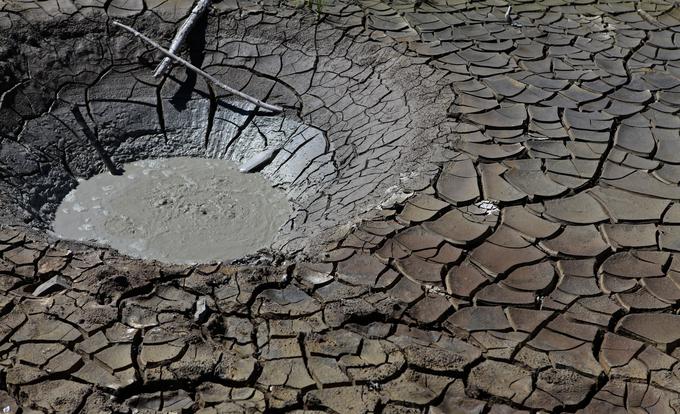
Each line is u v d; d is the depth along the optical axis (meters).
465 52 7.67
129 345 4.36
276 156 7.30
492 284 4.93
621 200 5.74
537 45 7.84
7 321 4.50
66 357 4.27
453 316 4.67
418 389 4.17
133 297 4.73
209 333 4.49
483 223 5.47
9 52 7.63
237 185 7.06
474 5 8.55
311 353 4.37
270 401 4.08
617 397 4.13
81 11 8.03
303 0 8.33
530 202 5.70
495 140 6.37
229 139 7.55
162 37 8.10
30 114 7.41
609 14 8.52
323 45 7.97
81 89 7.75
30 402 4.02
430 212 5.57
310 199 6.50
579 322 4.64
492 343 4.47
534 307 4.76
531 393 4.15
